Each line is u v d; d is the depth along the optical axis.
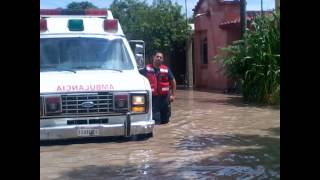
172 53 22.45
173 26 21.86
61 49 7.34
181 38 21.78
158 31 22.06
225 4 18.00
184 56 22.30
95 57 7.37
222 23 17.70
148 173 5.22
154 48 22.30
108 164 5.65
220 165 5.54
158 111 8.88
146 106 6.86
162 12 22.31
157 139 7.18
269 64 11.99
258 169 5.33
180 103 12.90
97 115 6.66
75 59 7.30
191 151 6.32
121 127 6.71
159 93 8.80
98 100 6.65
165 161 5.76
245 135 7.47
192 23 23.31
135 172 5.27
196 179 4.96
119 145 6.73
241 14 15.01
